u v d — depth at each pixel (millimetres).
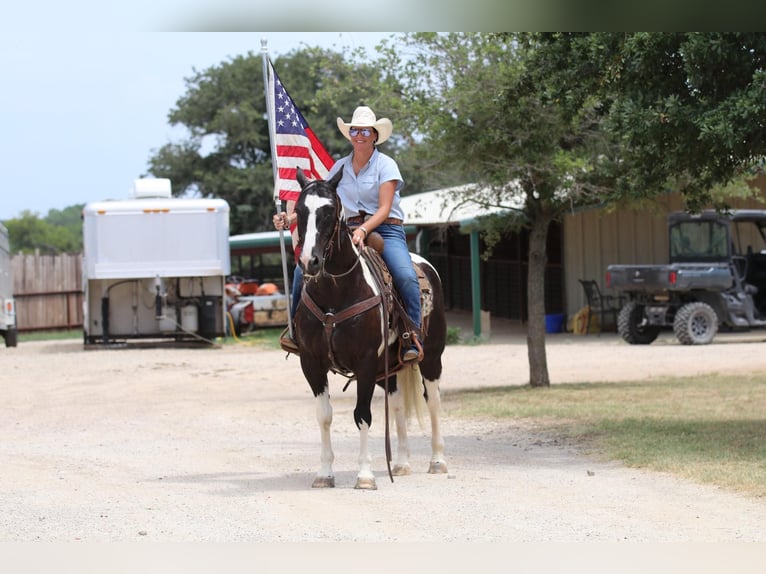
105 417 16438
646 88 11852
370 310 9359
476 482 10031
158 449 12852
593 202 18938
